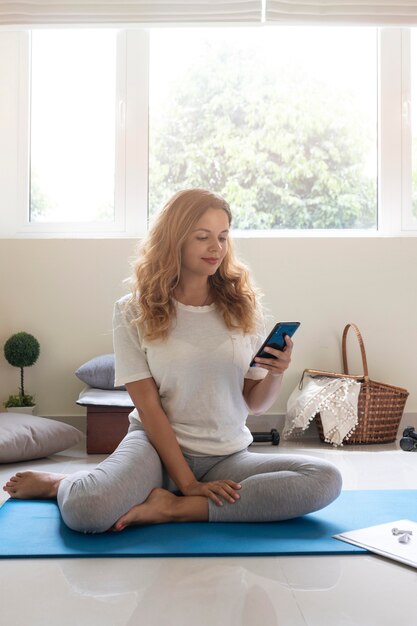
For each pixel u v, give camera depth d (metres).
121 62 4.45
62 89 4.50
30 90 4.49
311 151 4.47
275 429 3.96
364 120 4.48
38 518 2.27
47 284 4.27
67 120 4.50
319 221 4.47
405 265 4.29
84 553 1.94
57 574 1.81
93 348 4.27
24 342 4.09
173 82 4.48
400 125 4.46
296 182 4.47
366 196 4.48
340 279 4.29
